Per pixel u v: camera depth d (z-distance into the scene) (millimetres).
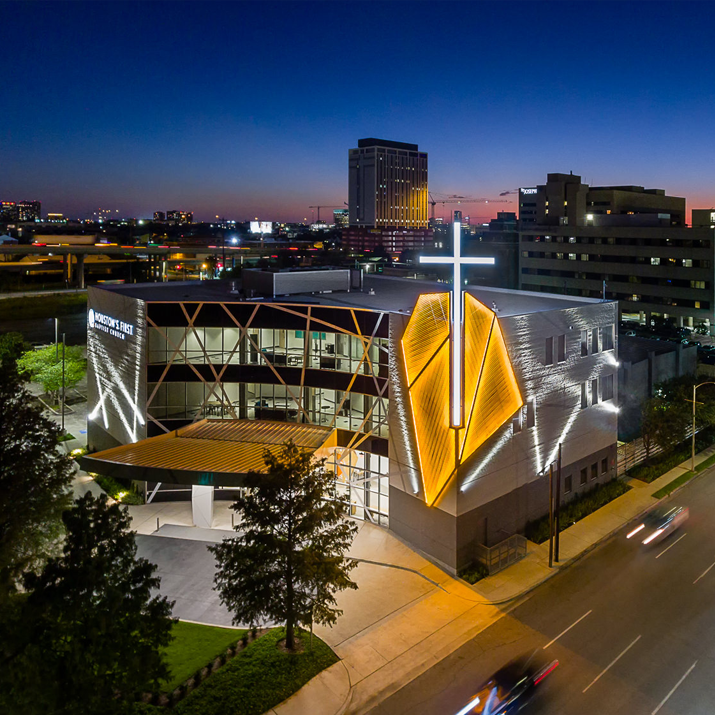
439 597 31328
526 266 148625
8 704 16219
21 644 17234
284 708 23234
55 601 18031
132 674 18156
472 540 34281
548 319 38562
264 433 41062
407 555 35531
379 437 38875
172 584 32062
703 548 36188
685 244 114188
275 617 25922
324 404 42438
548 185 183000
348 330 39938
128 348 44938
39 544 24844
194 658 25844
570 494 41938
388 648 27219
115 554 19812
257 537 24562
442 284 57531
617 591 31828
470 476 33750
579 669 25641
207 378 43531
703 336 109312
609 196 169000
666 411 48469
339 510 25422
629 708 23312
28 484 24156
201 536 37500
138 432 44281
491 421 34875
